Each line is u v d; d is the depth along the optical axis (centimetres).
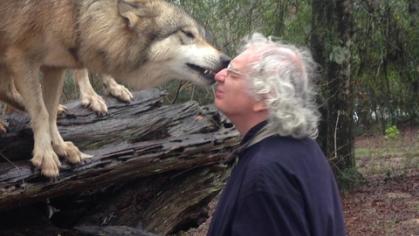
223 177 255
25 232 210
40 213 220
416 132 656
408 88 539
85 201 236
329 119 468
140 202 239
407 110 561
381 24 495
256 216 103
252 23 484
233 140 238
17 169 182
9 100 210
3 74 206
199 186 247
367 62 508
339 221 112
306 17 471
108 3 200
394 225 389
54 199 231
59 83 204
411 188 480
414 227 384
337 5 453
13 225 211
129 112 232
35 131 188
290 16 489
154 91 245
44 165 184
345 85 464
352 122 479
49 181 187
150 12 204
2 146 195
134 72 210
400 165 575
